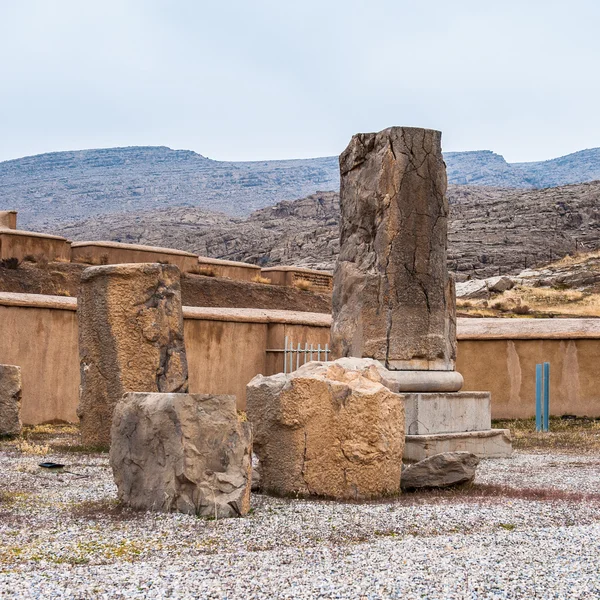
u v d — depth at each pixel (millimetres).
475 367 21688
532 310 38000
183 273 35500
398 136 13492
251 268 40594
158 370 13430
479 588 5609
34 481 9898
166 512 8008
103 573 5906
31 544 6785
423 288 13453
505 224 86312
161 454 8102
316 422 9031
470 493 9562
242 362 21609
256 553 6520
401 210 13406
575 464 12930
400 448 9484
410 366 13250
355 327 13539
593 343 21016
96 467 11172
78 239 145625
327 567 6094
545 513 8336
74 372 19188
